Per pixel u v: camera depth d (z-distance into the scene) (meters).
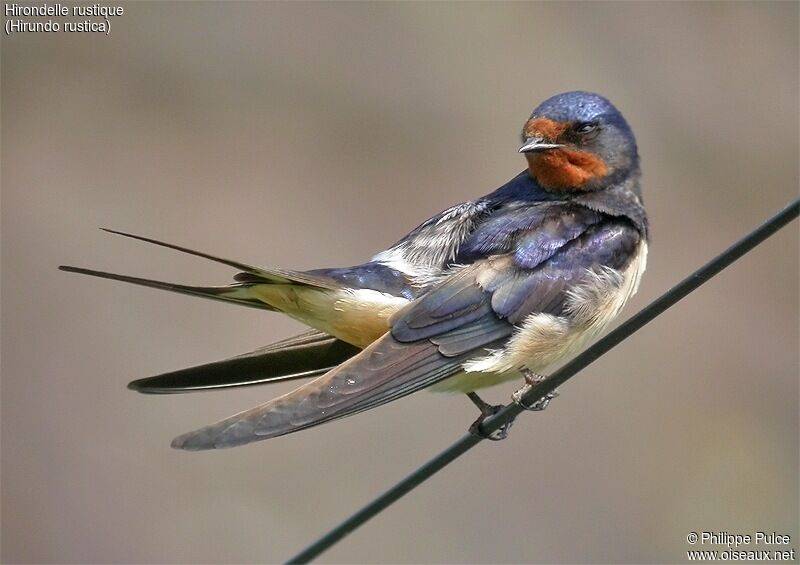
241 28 17.08
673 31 17.14
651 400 15.73
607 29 17.17
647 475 15.29
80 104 16.55
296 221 16.50
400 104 17.05
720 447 15.55
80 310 15.63
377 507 7.48
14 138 16.30
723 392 15.87
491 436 8.43
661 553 15.08
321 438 15.04
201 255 7.59
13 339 15.34
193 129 16.72
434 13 17.25
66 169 16.33
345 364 7.82
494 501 14.98
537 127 8.85
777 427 15.74
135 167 16.47
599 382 15.73
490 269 8.40
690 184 16.78
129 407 15.15
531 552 14.71
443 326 8.16
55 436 14.94
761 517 15.20
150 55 16.84
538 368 8.45
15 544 14.43
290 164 16.72
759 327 16.23
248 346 15.62
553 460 15.32
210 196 16.53
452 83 17.08
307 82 17.05
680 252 16.48
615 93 17.03
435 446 14.93
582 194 8.91
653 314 6.81
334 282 8.17
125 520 14.66
